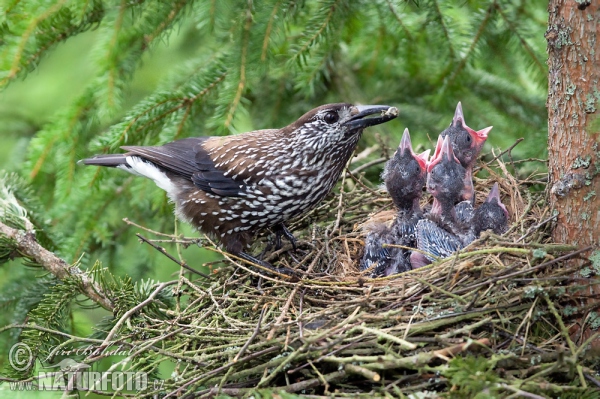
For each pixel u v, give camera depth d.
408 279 9.02
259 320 8.30
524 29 11.55
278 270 10.41
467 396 6.91
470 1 11.39
